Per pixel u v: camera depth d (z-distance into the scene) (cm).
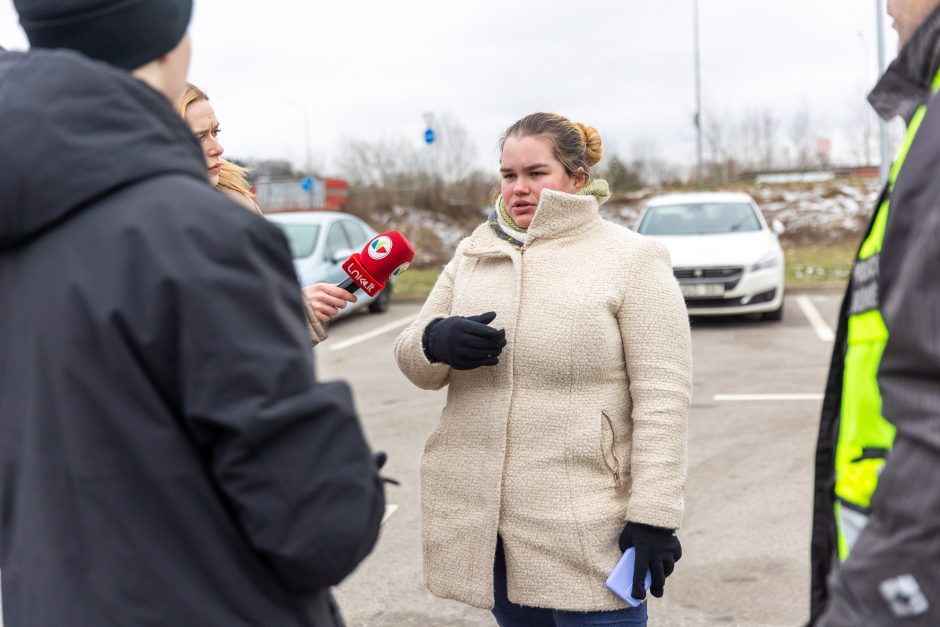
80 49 125
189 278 110
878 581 113
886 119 135
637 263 206
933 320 108
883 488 113
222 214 115
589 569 201
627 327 204
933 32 123
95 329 112
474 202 2705
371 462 123
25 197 114
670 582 356
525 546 205
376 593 358
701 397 671
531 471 204
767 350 856
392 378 800
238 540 118
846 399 136
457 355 201
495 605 223
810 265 1567
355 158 2711
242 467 112
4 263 123
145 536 114
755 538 397
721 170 3247
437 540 217
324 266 1064
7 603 126
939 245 108
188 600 115
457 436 214
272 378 112
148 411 113
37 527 118
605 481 205
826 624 121
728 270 983
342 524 115
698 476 484
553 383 205
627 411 209
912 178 115
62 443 114
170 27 129
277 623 121
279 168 3209
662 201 1144
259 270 115
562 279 208
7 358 122
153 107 120
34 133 113
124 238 112
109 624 114
